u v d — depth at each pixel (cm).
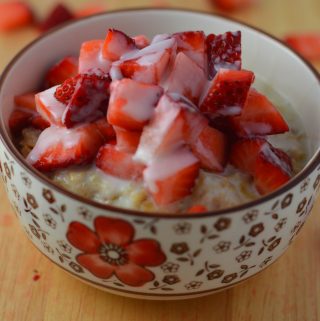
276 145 30
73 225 24
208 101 27
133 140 26
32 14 46
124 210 23
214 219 23
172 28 34
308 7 47
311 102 31
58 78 31
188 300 29
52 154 27
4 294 30
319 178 26
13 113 30
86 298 29
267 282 30
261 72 33
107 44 28
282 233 26
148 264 25
